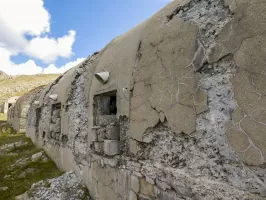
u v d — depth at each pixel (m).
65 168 6.04
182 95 2.38
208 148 2.10
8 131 15.39
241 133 1.83
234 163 1.88
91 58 5.34
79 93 5.42
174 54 2.53
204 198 2.09
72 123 5.66
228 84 1.98
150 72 2.87
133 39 3.55
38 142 9.47
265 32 1.74
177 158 2.42
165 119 2.57
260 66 1.74
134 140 3.08
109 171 3.71
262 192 1.68
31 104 12.02
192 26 2.40
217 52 2.08
